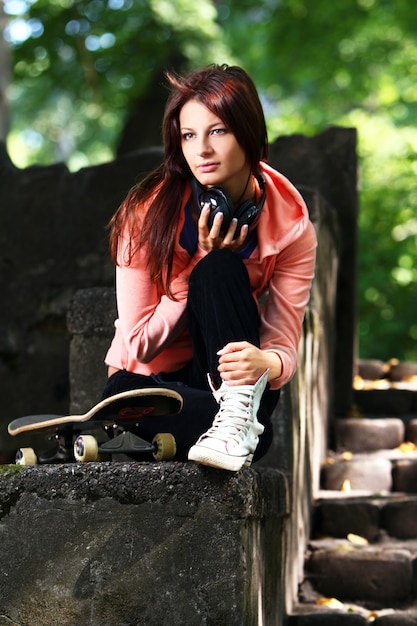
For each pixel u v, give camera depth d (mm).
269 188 3885
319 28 19516
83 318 5293
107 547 3531
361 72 20203
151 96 16656
